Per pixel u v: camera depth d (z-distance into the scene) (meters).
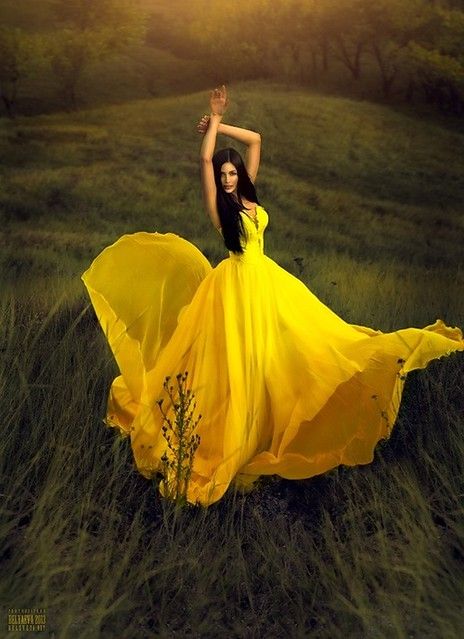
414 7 55.25
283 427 3.75
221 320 3.85
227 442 3.61
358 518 3.37
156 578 2.97
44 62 53.41
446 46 54.25
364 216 27.66
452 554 3.18
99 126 41.62
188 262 4.36
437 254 21.86
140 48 73.88
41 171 31.11
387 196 31.61
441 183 34.03
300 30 61.44
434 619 2.79
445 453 3.81
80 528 3.27
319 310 4.04
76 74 54.72
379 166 36.09
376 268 15.01
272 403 3.78
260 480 3.78
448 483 3.48
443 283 9.66
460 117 49.22
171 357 4.01
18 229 21.38
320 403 3.70
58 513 3.13
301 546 3.26
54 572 2.87
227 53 63.69
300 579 3.01
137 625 2.78
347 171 34.94
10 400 3.85
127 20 64.12
